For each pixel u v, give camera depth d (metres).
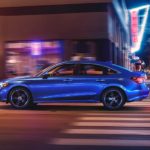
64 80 14.07
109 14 24.67
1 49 24.70
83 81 14.01
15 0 24.45
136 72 14.21
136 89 13.97
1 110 14.05
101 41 23.97
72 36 24.09
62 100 14.12
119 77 13.98
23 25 24.53
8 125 10.60
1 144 8.18
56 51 24.38
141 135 9.12
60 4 24.06
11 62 24.78
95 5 23.83
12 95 14.40
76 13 24.03
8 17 24.58
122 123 10.92
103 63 14.18
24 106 14.32
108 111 13.68
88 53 24.11
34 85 14.20
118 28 34.75
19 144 8.17
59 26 24.20
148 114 12.89
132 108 14.62
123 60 42.56
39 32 24.39
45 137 8.89
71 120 11.52
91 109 14.30
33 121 11.33
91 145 8.03
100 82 13.98
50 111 13.73
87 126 10.40
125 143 8.23
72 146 7.94
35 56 24.56
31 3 24.31
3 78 24.72
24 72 24.61
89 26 23.95
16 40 24.61
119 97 13.98
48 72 14.25
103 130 9.77
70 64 14.20
